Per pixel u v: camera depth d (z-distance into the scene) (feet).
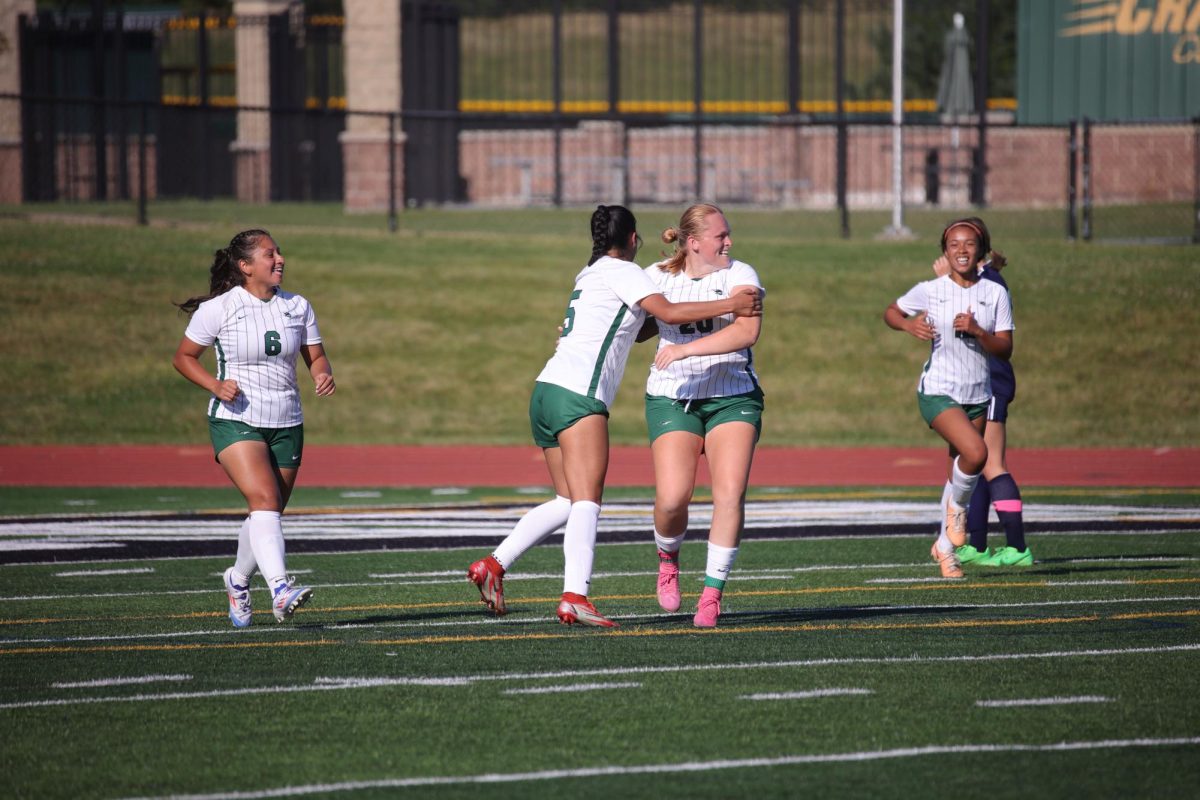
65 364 262.47
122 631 93.50
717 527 92.48
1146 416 243.19
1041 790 59.36
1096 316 279.90
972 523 121.49
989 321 114.42
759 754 64.34
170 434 238.48
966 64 428.56
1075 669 80.28
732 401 92.79
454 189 460.55
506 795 58.80
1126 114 392.47
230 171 531.91
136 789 59.93
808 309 289.74
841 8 387.75
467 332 283.79
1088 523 147.23
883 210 407.85
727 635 90.84
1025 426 239.71
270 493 90.48
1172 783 60.23
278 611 89.35
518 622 96.27
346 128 427.33
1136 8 389.19
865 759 63.52
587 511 91.30
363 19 419.95
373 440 235.40
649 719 70.03
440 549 132.46
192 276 304.71
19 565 123.54
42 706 73.05
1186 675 78.74
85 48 554.46
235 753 64.85
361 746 65.77
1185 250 310.65
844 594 107.55
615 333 91.15
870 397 255.70
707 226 93.30
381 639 90.02
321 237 333.42
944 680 77.77
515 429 244.01
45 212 376.07
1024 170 422.82
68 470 200.54
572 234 353.51
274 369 91.09
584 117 328.08
